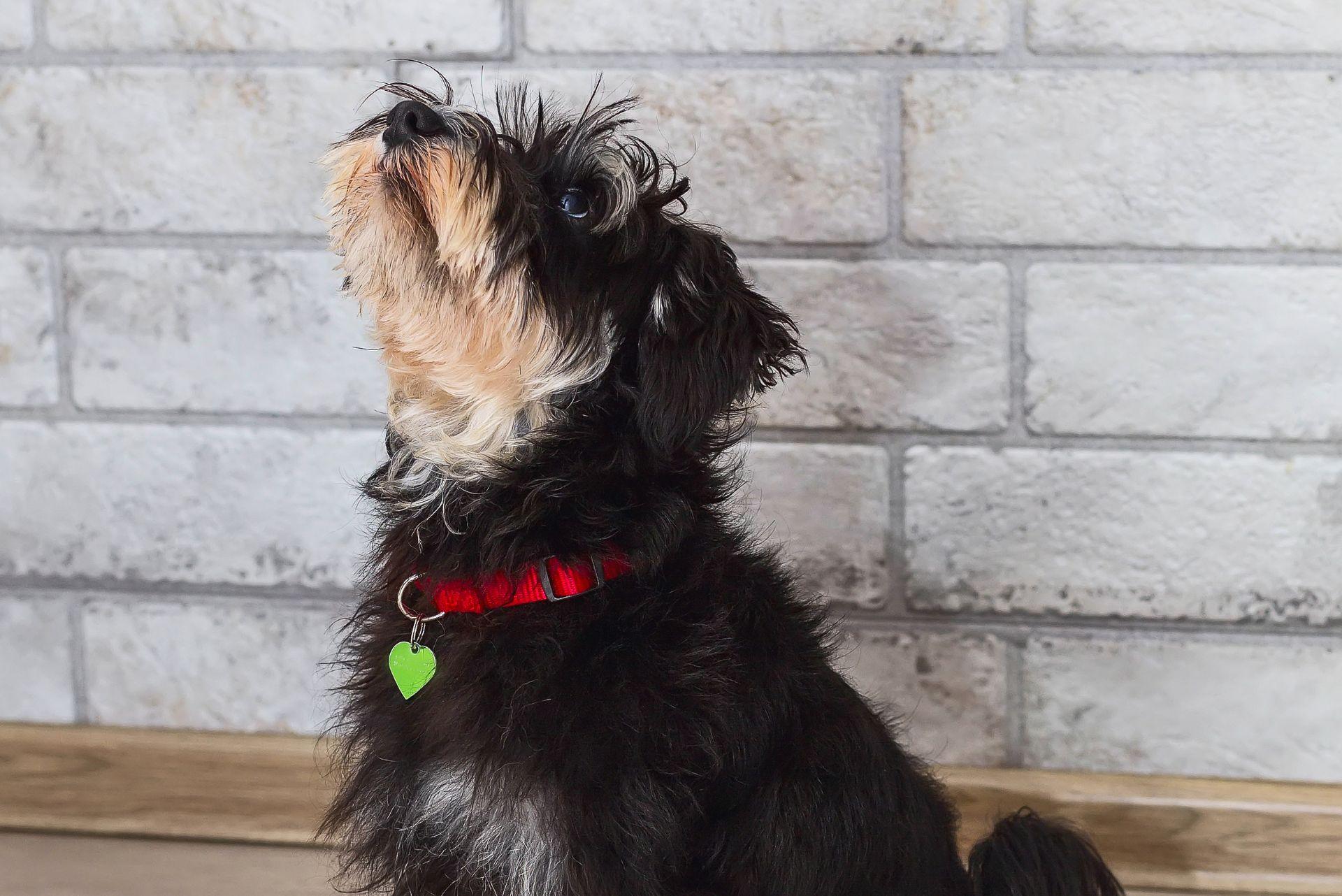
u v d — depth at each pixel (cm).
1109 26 180
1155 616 194
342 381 200
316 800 205
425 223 130
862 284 190
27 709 213
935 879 151
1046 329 188
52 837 207
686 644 130
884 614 199
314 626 207
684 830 127
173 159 196
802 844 133
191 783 208
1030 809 172
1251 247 183
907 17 183
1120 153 183
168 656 211
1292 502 188
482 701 127
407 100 147
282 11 191
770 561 152
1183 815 194
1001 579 196
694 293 136
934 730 202
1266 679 194
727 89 187
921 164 186
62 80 195
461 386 137
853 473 195
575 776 122
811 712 140
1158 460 190
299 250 197
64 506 207
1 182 199
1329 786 194
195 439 204
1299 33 177
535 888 123
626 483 134
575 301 134
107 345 202
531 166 141
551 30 188
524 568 131
